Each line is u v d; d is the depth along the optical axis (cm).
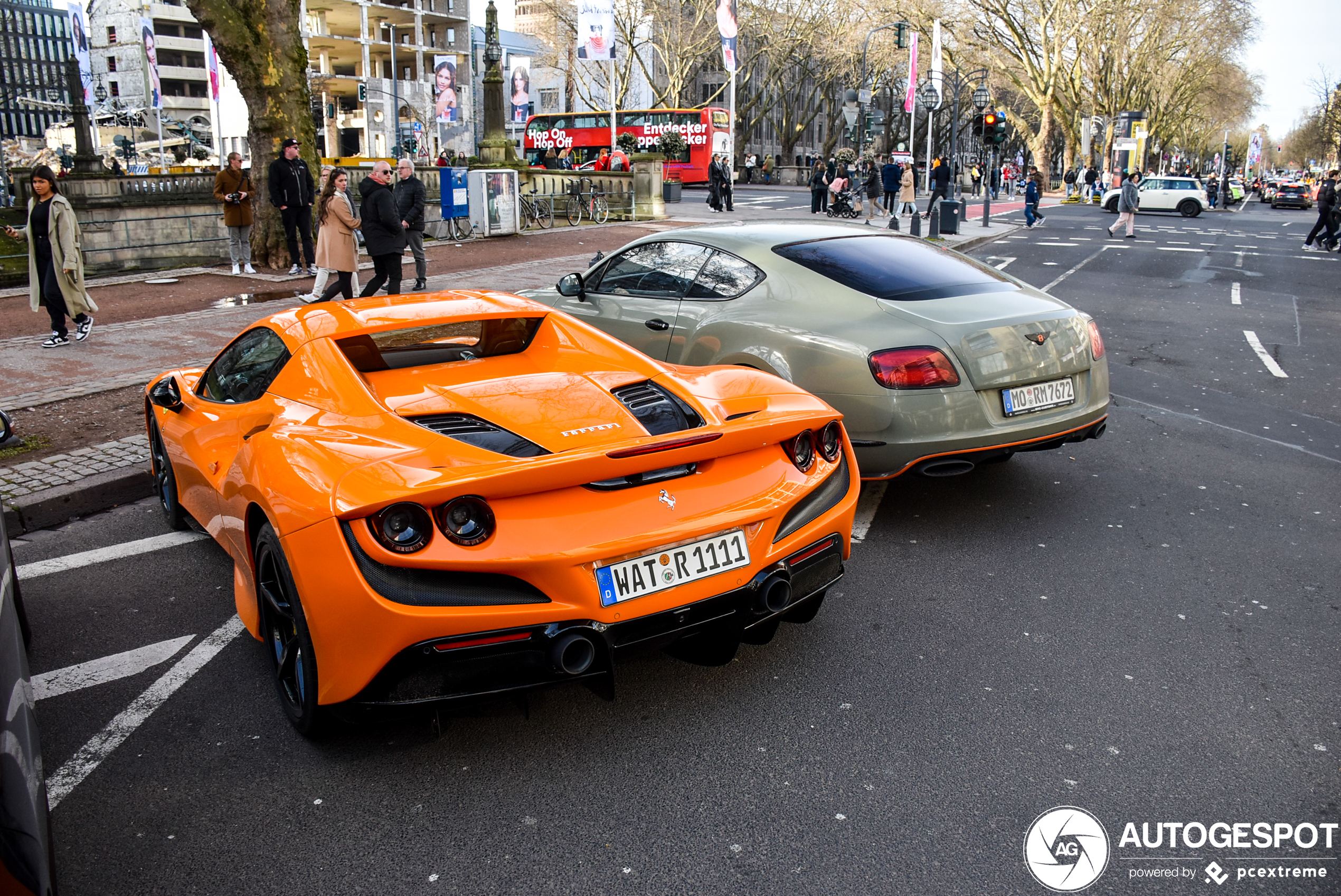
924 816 252
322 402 305
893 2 5088
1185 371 868
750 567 277
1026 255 2011
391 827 249
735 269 514
